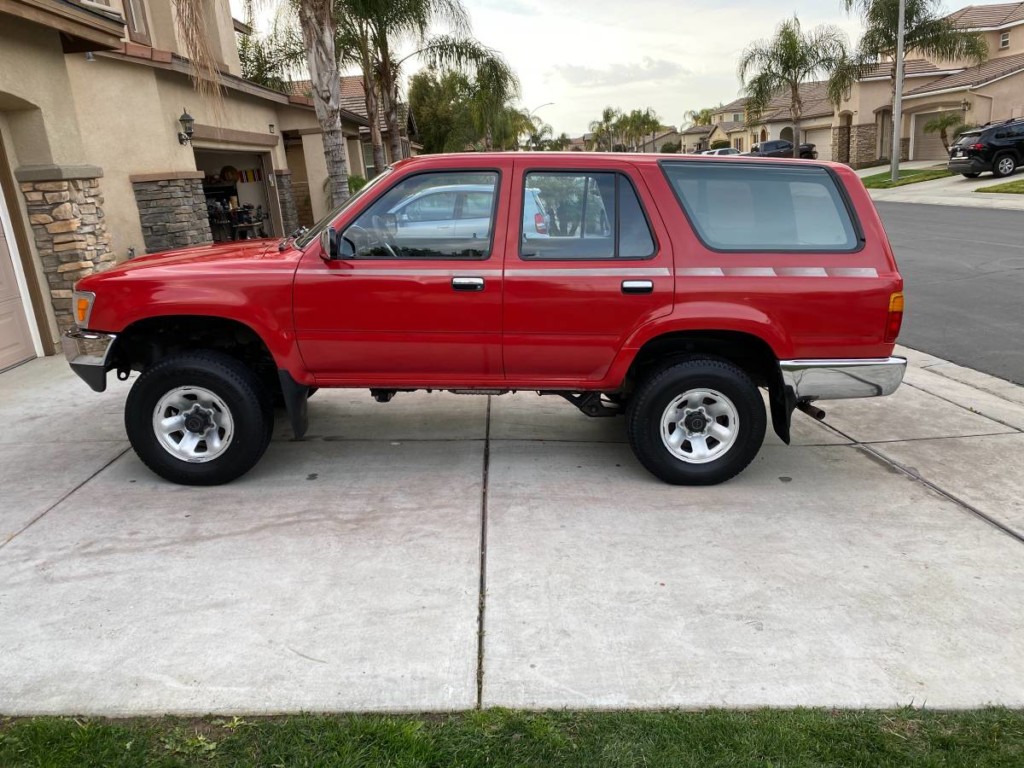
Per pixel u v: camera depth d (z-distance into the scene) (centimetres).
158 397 461
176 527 424
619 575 377
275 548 400
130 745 265
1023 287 1060
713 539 414
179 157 1207
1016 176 2558
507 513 443
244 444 468
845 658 315
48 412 627
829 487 484
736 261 452
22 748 262
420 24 1527
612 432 583
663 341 475
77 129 821
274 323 454
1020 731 274
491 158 456
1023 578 375
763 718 279
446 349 462
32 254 791
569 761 259
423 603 352
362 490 474
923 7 2995
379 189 453
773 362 467
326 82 1044
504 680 301
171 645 320
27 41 744
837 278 451
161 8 1302
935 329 873
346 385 478
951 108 3672
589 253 455
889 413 627
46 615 341
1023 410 627
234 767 255
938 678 304
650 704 288
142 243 1122
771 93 3478
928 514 445
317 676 302
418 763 257
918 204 2217
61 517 436
